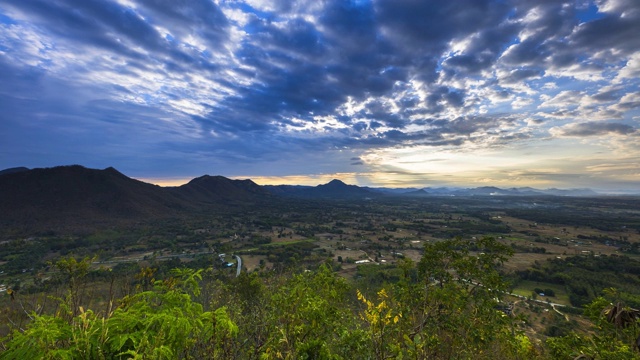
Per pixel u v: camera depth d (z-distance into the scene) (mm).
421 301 6309
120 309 2914
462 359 5453
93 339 2547
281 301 5797
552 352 6211
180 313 2932
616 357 5223
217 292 10305
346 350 4656
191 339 3152
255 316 6062
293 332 4676
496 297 6137
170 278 3641
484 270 6312
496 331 5941
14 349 2404
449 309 6109
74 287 4203
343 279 7012
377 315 4543
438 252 6672
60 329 2529
